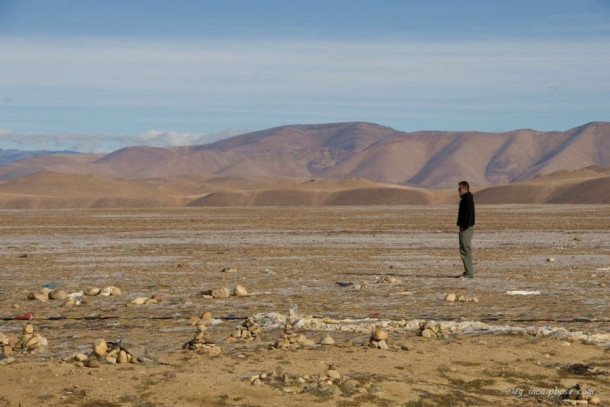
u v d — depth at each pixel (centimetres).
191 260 2784
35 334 1167
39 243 3762
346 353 1112
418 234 4350
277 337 1238
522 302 1650
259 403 877
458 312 1516
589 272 2256
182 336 1252
